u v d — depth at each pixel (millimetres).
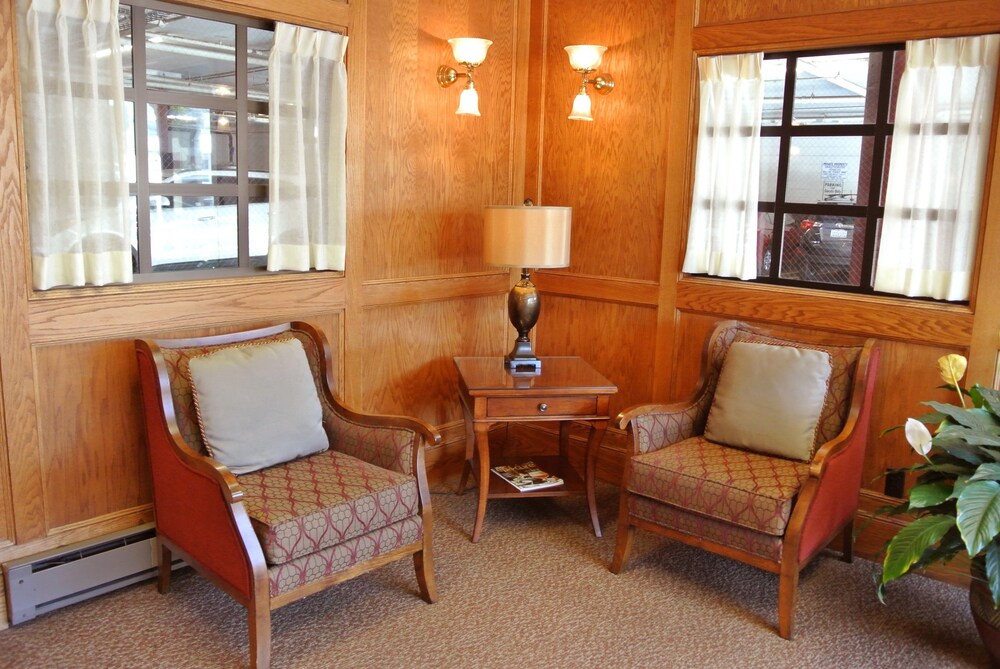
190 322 2795
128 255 2594
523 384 3191
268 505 2305
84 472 2633
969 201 2797
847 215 3143
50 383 2514
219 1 2725
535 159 4012
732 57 3268
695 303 3514
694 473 2703
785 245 3322
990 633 2342
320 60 3049
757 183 3268
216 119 2875
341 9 3090
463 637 2510
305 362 2822
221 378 2561
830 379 2900
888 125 3010
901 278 2982
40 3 2316
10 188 2336
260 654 2219
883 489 3094
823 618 2674
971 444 2303
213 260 2945
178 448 2402
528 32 3945
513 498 3660
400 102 3406
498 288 4012
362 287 3352
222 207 2941
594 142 3801
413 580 2869
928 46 2820
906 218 2941
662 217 3602
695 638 2537
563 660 2402
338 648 2432
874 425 3092
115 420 2684
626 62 3639
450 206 3717
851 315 3086
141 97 2646
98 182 2482
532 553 3107
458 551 3109
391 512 2506
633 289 3719
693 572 2984
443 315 3777
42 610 2523
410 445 2629
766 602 2775
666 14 3484
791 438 2836
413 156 3502
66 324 2502
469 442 3568
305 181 3062
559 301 4039
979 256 2811
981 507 2146
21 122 2334
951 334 2869
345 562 2385
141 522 2789
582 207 3887
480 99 3771
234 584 2270
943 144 2840
